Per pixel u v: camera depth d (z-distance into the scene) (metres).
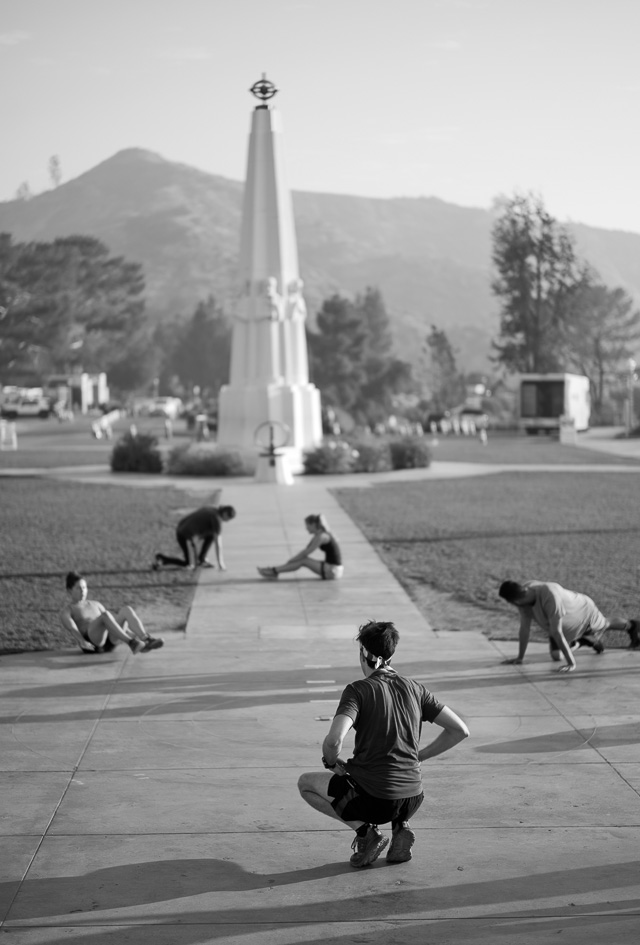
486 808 7.64
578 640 12.12
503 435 74.94
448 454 52.31
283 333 42.00
